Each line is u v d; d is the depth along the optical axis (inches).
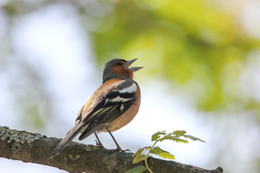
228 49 485.4
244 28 494.3
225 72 479.8
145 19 485.1
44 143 291.0
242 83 474.6
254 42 488.4
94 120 328.2
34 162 295.1
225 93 468.4
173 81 466.0
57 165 288.7
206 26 489.7
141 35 479.5
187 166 255.0
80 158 281.7
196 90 462.9
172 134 217.5
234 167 437.7
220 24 491.2
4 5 513.3
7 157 296.2
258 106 463.8
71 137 290.8
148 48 476.4
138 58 472.1
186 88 463.5
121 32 479.2
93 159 278.7
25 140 293.3
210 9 491.2
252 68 482.3
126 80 379.6
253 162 438.6
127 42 474.0
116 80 376.8
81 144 287.7
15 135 296.7
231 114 460.1
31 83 488.1
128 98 359.9
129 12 488.1
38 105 482.3
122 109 352.5
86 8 494.3
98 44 470.3
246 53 486.9
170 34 481.1
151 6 491.5
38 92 486.6
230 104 465.1
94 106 337.4
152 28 482.3
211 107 457.7
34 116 476.4
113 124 351.9
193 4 488.1
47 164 291.6
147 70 470.6
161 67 470.0
